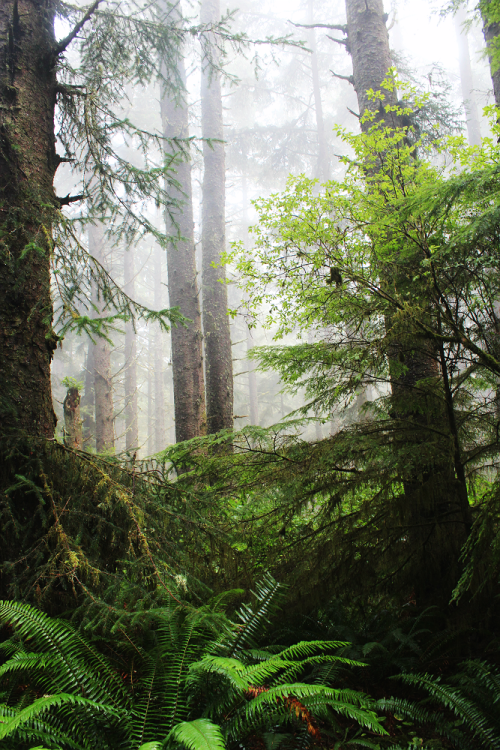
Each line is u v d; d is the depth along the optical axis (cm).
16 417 312
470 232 273
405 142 527
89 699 201
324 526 372
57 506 297
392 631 319
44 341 345
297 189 358
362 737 255
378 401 414
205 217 1078
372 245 357
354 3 620
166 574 281
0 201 330
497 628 327
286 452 391
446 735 240
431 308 356
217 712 216
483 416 372
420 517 363
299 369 394
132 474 333
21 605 232
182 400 937
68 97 395
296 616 351
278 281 382
